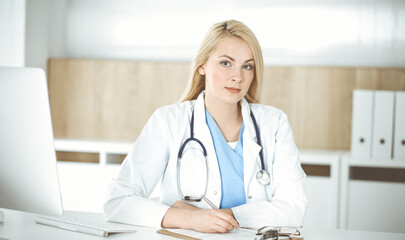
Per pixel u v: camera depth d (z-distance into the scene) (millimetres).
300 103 3160
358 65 3227
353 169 3240
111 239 1195
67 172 3041
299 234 1262
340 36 3238
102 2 3480
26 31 3143
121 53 3482
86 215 1488
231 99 1440
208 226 1256
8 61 3041
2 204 1313
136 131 3365
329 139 3143
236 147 1527
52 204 1260
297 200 1438
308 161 2811
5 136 1276
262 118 1584
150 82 3334
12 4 3049
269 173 1548
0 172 1287
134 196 1419
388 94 2773
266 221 1378
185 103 1597
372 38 3203
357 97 2799
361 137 2801
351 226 2799
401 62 3178
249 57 1444
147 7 3441
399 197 2754
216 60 1440
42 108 1251
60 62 3414
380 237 1297
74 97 3410
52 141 1256
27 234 1224
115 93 3373
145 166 1504
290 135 1595
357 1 3211
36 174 1264
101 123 3395
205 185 1476
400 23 3170
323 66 3223
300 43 3285
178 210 1334
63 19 3510
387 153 2779
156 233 1270
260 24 3326
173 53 3430
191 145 1509
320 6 3254
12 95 1269
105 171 3008
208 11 3385
